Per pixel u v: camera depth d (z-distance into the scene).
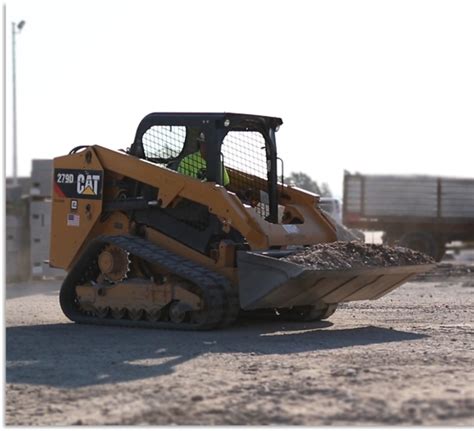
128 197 24.00
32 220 39.72
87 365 16.67
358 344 19.30
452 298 32.12
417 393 13.62
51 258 24.97
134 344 19.38
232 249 22.20
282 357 17.39
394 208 54.81
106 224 24.38
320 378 14.92
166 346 19.05
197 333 21.22
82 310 24.17
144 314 22.80
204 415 12.63
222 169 22.89
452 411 12.57
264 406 13.03
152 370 16.06
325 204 56.34
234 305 21.84
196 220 22.86
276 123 23.94
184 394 13.89
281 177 24.09
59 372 15.98
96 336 20.77
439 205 54.66
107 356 17.72
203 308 21.56
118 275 23.52
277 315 24.34
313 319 23.97
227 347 18.84
